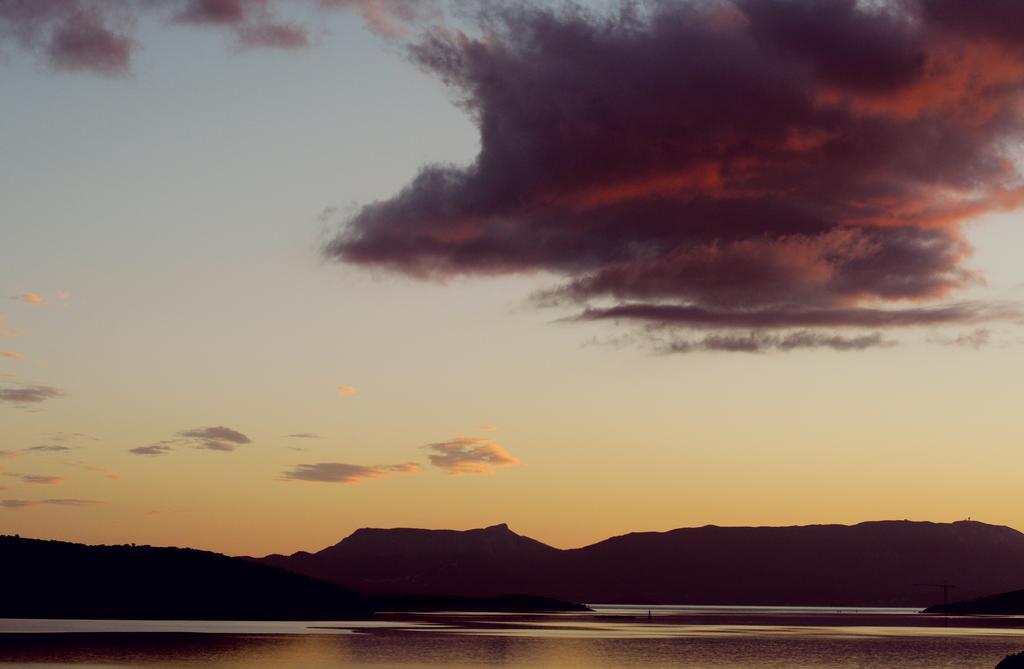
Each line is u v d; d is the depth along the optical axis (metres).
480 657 127.62
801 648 155.00
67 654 120.12
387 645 146.25
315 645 143.50
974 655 140.75
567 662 123.19
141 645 136.38
